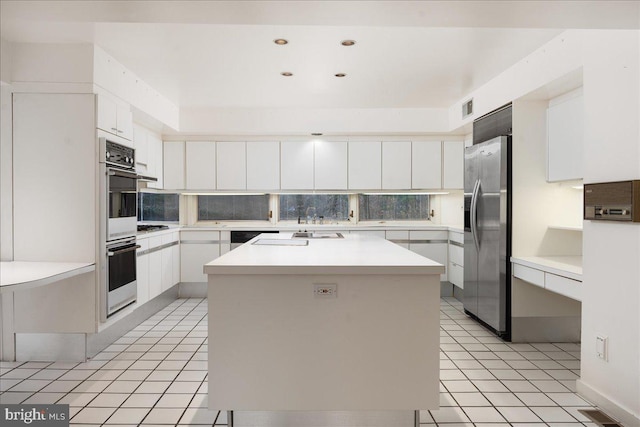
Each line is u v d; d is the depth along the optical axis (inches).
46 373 127.5
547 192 157.9
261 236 158.4
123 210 150.6
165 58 150.3
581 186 150.9
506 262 159.0
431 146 242.7
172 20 91.5
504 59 152.1
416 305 90.4
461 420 99.8
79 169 136.6
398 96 204.4
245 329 89.7
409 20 90.4
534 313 158.7
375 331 90.1
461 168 242.8
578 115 133.0
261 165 241.6
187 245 235.3
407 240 238.8
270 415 92.9
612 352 101.9
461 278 219.9
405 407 90.4
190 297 238.1
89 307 136.9
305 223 258.2
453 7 84.5
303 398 90.0
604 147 103.7
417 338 90.4
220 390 89.7
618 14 86.6
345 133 235.8
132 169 159.9
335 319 90.0
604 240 104.3
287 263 91.2
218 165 240.7
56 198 137.1
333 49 142.7
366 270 88.7
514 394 113.7
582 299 113.3
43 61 135.8
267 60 153.2
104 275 138.3
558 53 130.1
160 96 197.6
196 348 151.3
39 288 137.9
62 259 137.5
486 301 170.1
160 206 254.1
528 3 82.1
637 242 94.2
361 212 260.8
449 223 257.3
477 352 147.4
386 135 241.6
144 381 121.5
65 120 136.3
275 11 86.4
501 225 158.4
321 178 242.2
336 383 90.1
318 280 89.7
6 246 138.1
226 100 209.6
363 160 242.5
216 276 89.4
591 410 104.5
